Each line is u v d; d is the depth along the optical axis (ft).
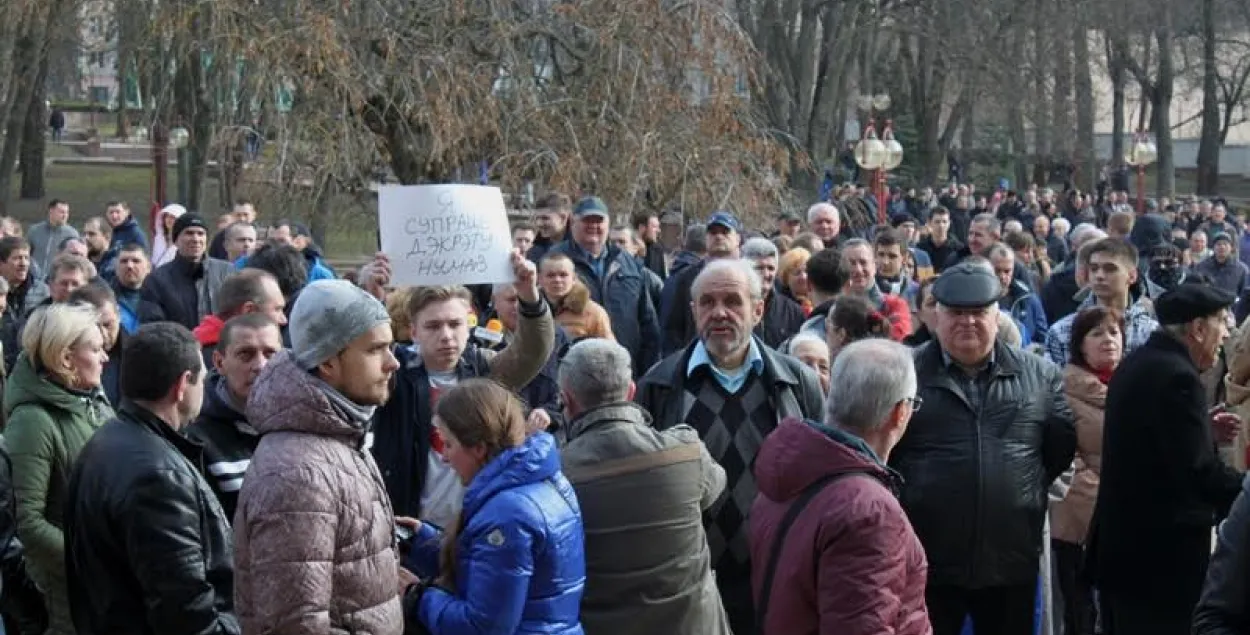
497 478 14.15
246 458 16.05
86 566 14.61
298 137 58.29
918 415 18.93
